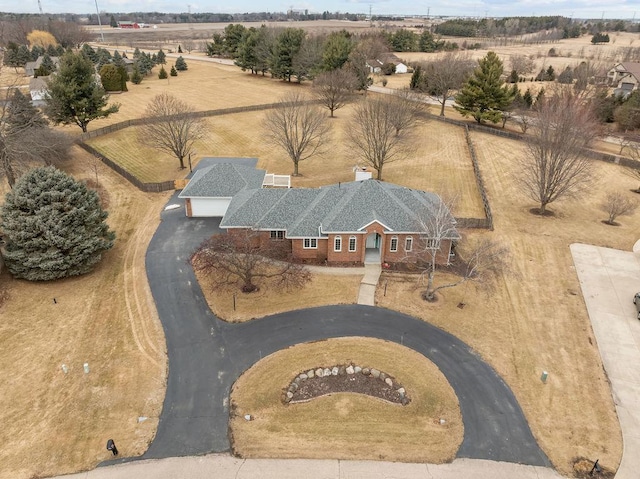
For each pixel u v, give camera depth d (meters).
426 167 66.62
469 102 85.38
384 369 29.69
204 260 36.25
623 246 45.34
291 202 43.66
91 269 40.22
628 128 82.62
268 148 73.81
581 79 107.62
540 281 39.28
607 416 26.52
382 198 41.41
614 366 30.17
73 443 24.64
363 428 25.64
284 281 37.12
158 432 25.33
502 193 57.94
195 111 89.81
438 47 188.38
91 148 69.25
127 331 33.03
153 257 42.56
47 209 37.31
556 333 33.03
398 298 36.56
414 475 23.12
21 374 28.95
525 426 25.83
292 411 26.69
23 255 36.78
